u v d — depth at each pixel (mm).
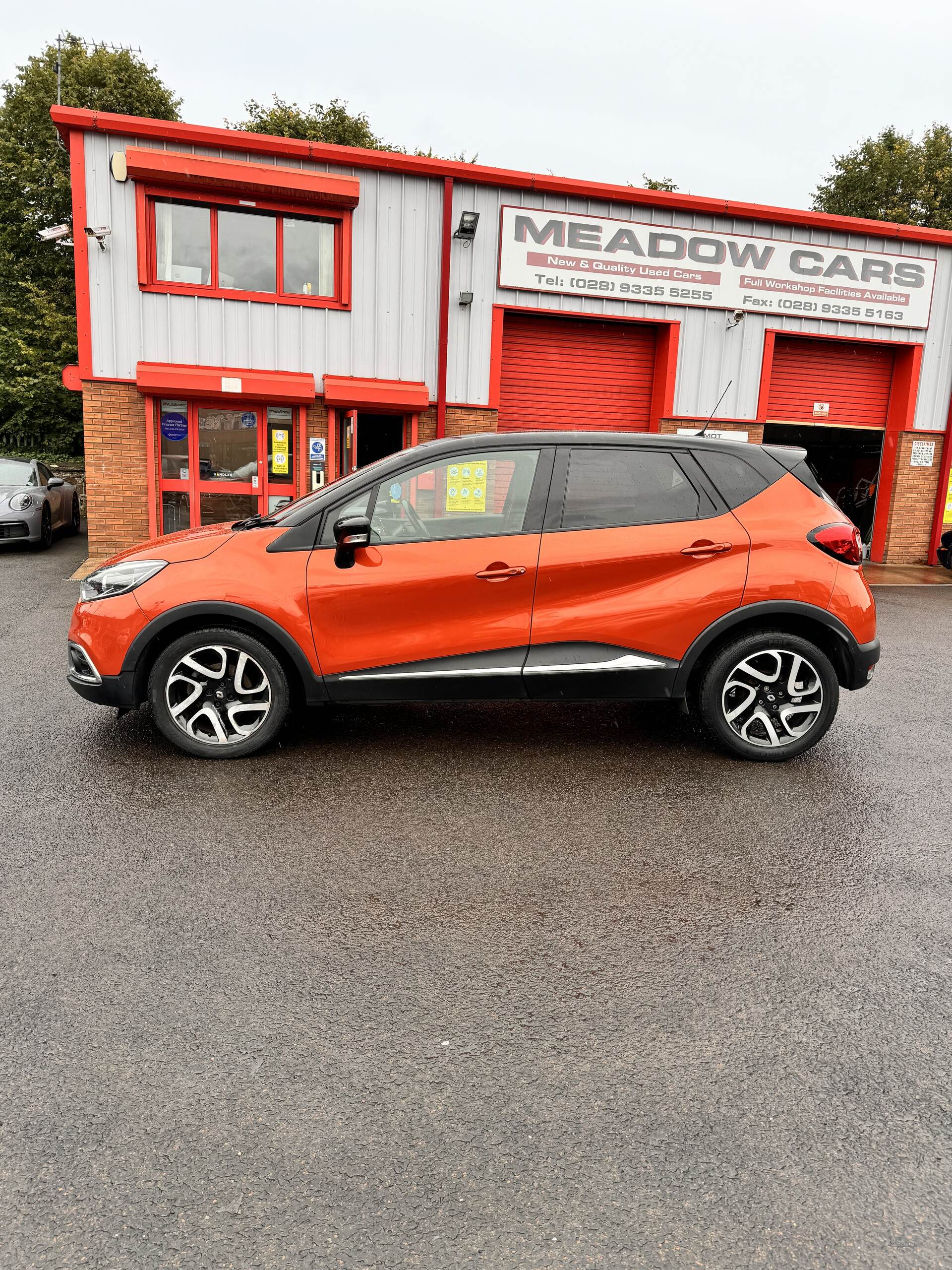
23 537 12328
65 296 23047
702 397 13562
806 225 13375
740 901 3113
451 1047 2293
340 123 26391
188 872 3240
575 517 4305
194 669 4312
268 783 4133
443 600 4223
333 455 12242
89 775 4160
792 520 4395
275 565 4207
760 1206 1803
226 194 11414
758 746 4523
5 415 22969
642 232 12805
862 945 2832
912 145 28906
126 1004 2441
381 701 4312
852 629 4375
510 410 13289
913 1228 1756
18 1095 2076
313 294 12094
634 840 3604
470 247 12344
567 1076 2189
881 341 14188
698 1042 2330
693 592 4293
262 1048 2268
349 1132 1983
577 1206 1789
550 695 4355
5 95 24062
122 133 11000
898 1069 2236
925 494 14922
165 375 11258
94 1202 1778
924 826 3797
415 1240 1701
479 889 3172
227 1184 1829
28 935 2785
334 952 2732
